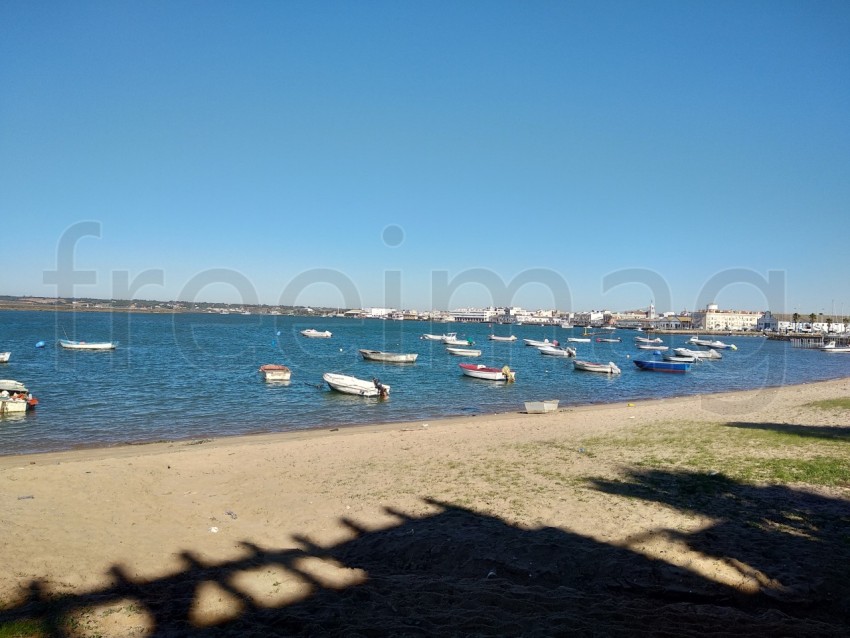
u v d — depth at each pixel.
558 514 11.03
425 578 8.24
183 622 6.43
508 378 47.31
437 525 10.71
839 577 7.83
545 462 15.92
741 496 12.07
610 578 8.06
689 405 32.06
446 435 21.62
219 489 13.97
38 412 27.67
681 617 6.53
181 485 14.23
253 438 22.44
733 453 16.38
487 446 18.94
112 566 8.53
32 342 71.88
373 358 61.06
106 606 6.88
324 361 58.94
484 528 10.34
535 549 9.12
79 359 53.97
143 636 6.07
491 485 13.51
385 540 10.12
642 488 12.85
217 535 10.45
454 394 39.00
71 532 10.06
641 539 9.45
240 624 6.34
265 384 39.81
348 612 6.64
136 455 18.61
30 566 8.33
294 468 16.11
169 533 10.39
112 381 39.31
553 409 30.06
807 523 10.25
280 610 6.75
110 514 11.42
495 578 8.19
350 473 15.37
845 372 65.44
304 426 26.14
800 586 7.54
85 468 15.23
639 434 20.47
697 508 11.23
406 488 13.59
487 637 5.85
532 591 7.47
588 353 87.75
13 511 11.09
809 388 43.81
